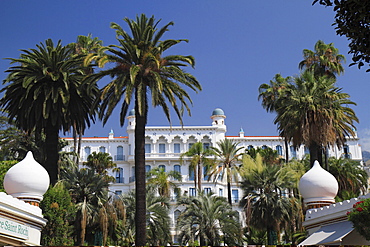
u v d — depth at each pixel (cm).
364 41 988
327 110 3559
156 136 8438
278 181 4184
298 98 3606
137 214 2994
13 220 1898
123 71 3131
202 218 4569
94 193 4019
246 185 4231
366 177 4997
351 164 4934
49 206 3347
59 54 3728
